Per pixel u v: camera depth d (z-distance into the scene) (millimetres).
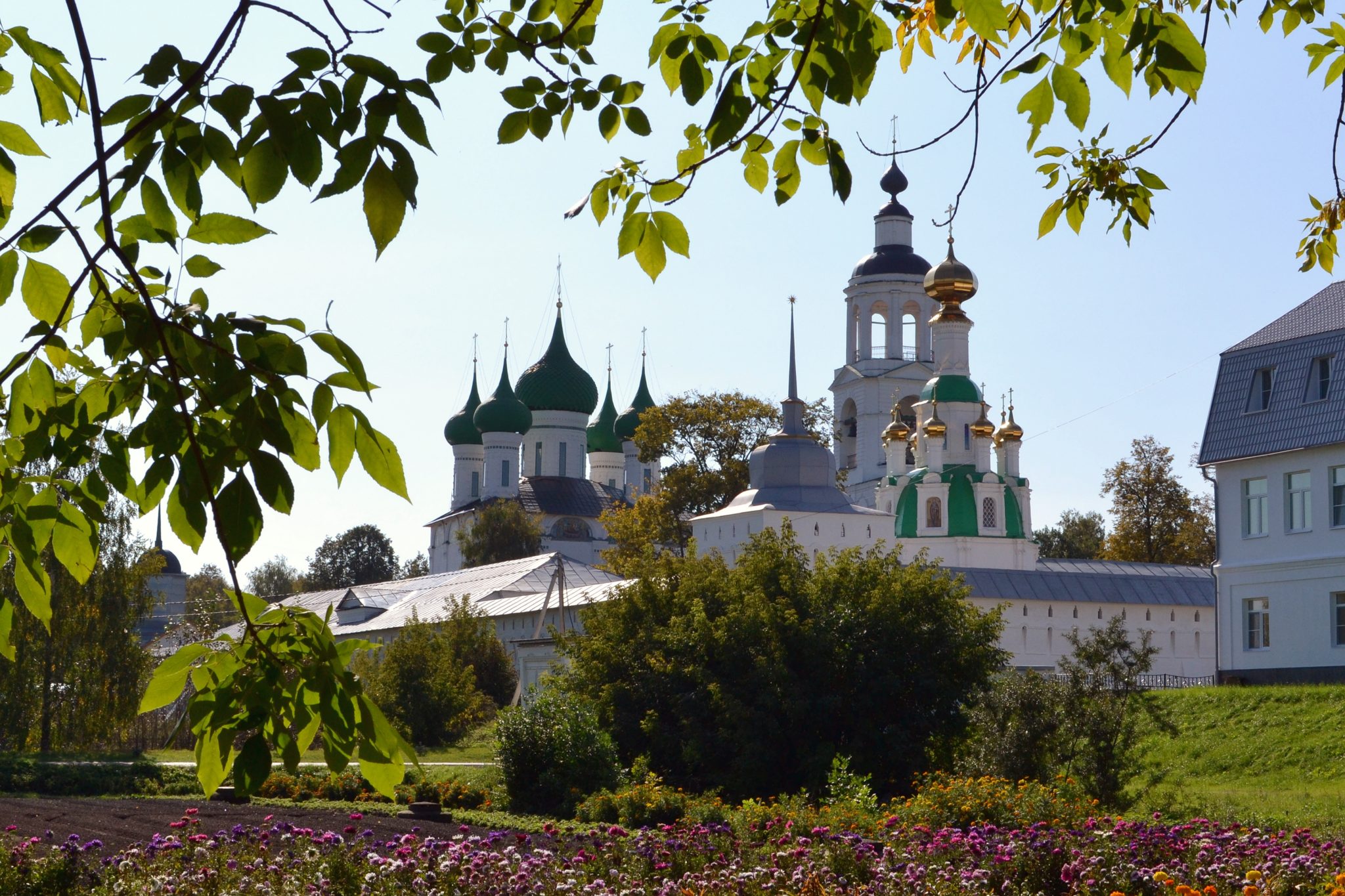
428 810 24281
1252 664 39844
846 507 65812
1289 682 38594
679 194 4945
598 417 111188
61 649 42594
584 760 26641
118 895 12008
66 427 3727
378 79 3359
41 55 3754
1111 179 7238
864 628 27188
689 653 28078
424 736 46688
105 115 3332
